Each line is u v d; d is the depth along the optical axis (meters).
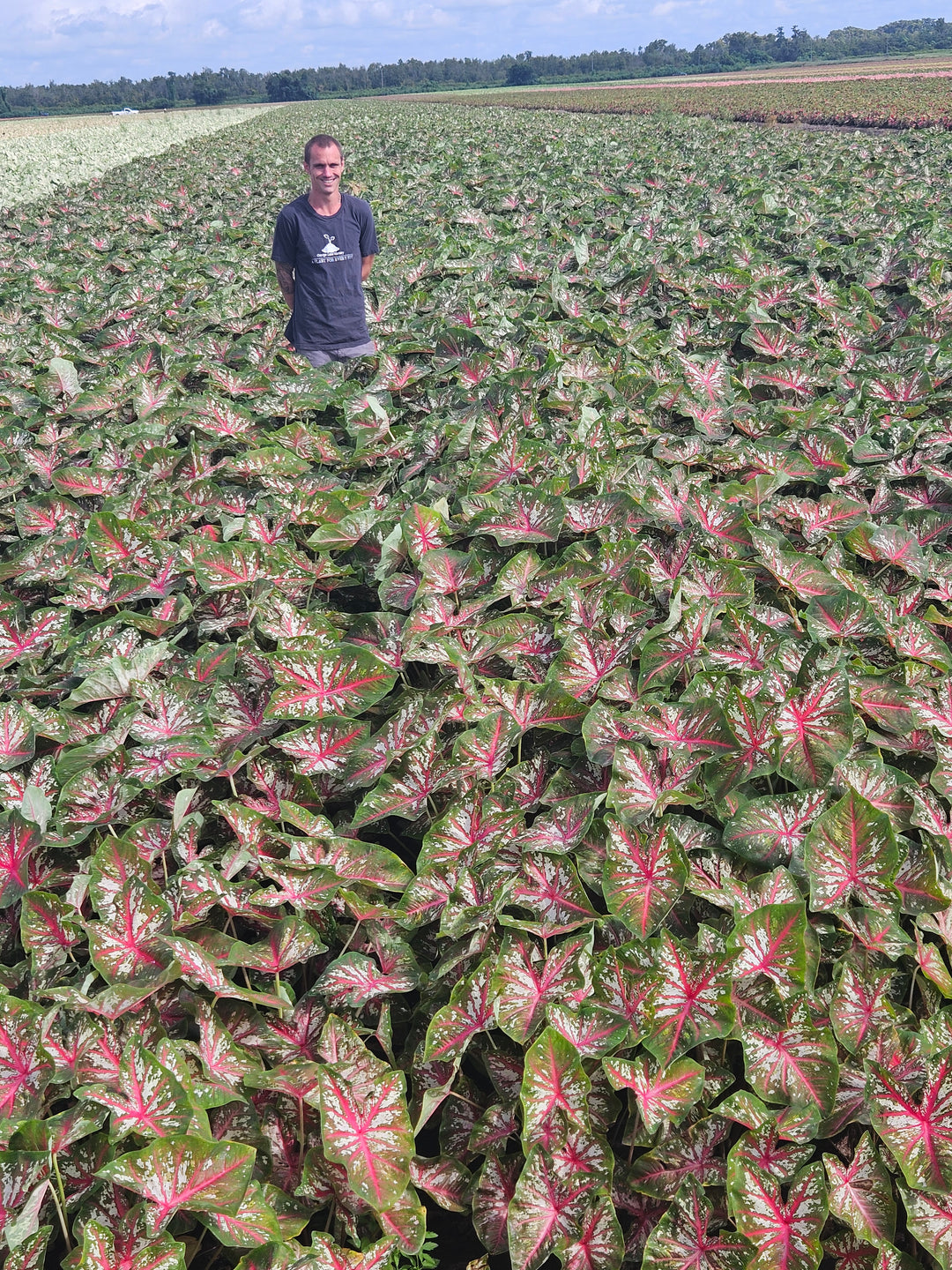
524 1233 1.48
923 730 2.20
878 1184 1.56
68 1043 1.65
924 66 72.75
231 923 1.94
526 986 1.75
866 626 2.46
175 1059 1.57
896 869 1.77
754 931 1.72
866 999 1.74
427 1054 1.63
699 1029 1.62
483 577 2.78
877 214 7.53
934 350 4.51
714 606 2.55
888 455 3.52
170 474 3.79
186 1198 1.42
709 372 4.16
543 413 4.11
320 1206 1.56
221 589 2.79
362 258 5.55
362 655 2.37
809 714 2.07
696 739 2.10
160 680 2.52
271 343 5.25
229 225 9.90
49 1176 1.44
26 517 3.47
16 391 4.55
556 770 2.22
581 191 10.59
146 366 4.73
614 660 2.38
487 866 1.96
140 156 23.80
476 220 8.46
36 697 2.59
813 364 4.37
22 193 17.02
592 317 5.50
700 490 2.94
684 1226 1.49
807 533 3.09
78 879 1.88
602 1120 1.63
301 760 2.23
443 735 2.35
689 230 7.27
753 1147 1.55
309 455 3.86
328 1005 1.79
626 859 1.88
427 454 3.79
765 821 1.94
